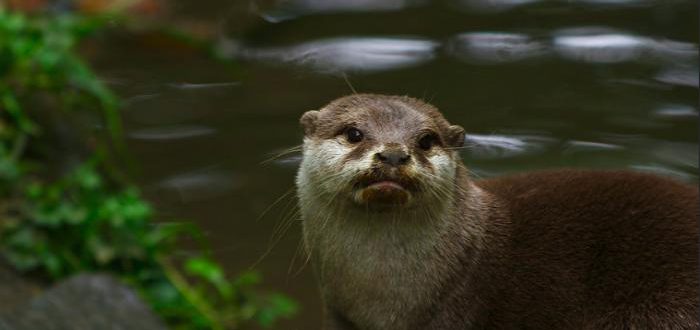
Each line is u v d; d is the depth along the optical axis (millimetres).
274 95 22562
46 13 24078
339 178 12188
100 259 13656
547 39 26172
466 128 20625
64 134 16531
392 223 12680
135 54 24875
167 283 13914
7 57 16562
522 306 13164
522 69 24094
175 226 14641
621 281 13055
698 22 27219
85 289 12117
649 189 13664
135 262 14023
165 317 13477
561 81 23312
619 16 27844
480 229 13250
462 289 13078
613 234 13281
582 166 18781
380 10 28672
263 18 27625
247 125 20859
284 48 25703
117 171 17203
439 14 28297
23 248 13227
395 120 12492
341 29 27062
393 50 25438
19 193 14219
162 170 18719
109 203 14141
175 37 24250
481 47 25656
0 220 13664
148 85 23125
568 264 13242
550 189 13898
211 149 19656
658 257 13000
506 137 20156
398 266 12844
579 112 21438
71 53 18438
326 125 12914
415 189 11898
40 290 12719
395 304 12984
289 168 18906
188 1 27094
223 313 14141
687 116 21234
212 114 21438
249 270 15625
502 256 13266
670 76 23594
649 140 20000
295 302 14875
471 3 29188
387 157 11758
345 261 12938
